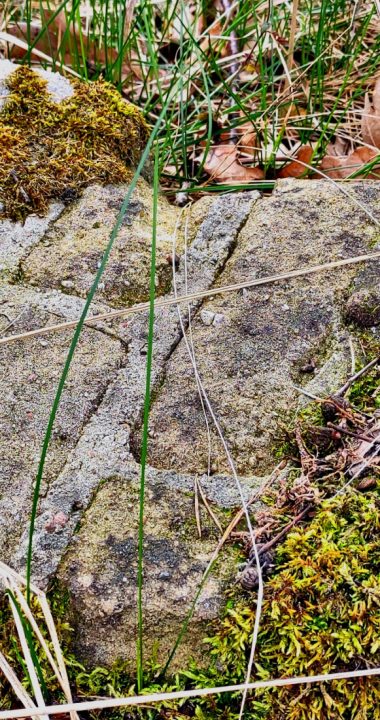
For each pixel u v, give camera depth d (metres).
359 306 0.73
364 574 0.61
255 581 0.62
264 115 0.98
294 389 0.71
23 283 0.77
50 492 0.66
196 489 0.67
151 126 0.94
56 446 0.68
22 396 0.70
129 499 0.66
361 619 0.60
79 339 0.73
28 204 0.81
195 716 0.61
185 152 0.92
